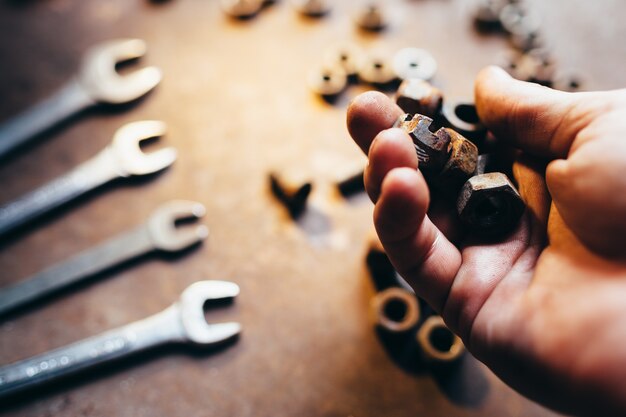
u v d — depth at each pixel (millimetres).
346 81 352
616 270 199
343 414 264
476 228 225
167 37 372
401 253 219
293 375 272
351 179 312
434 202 239
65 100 345
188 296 284
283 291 290
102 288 293
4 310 287
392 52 365
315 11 380
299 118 339
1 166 330
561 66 358
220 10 384
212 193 316
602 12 381
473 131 250
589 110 211
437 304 230
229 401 267
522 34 364
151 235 301
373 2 386
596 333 191
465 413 264
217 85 353
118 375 273
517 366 208
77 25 379
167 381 272
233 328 280
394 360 274
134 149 325
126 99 345
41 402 268
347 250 300
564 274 207
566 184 207
